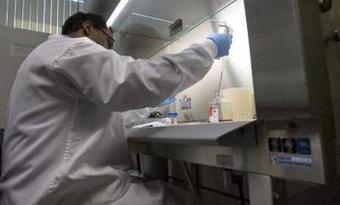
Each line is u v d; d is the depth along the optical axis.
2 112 1.86
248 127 0.69
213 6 1.54
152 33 2.02
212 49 1.07
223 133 0.67
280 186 0.67
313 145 0.57
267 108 0.65
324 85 0.60
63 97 0.94
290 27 0.59
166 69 0.92
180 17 1.74
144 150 1.23
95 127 0.97
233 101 1.09
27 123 0.92
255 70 0.68
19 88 0.98
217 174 1.64
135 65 0.90
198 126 0.85
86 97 0.91
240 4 1.42
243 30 1.40
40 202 0.84
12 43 1.95
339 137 0.61
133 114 1.53
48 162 0.88
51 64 0.89
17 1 2.44
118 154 1.06
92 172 0.91
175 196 1.03
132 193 0.95
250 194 0.71
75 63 0.87
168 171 1.70
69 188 0.87
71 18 1.22
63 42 0.96
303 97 0.57
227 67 1.49
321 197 1.11
